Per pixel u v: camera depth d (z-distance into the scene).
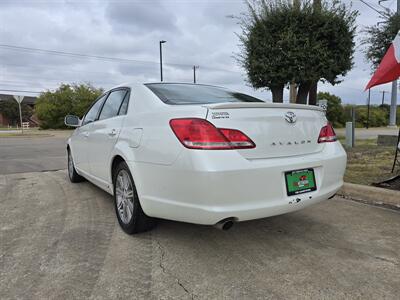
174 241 3.08
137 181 2.90
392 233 3.28
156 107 2.96
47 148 13.09
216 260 2.71
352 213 3.90
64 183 5.64
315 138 2.99
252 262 2.67
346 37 7.91
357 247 2.96
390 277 2.43
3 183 5.66
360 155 8.28
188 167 2.39
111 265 2.62
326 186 2.93
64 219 3.72
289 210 2.67
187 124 2.47
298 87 8.83
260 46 7.98
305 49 7.61
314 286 2.31
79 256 2.77
